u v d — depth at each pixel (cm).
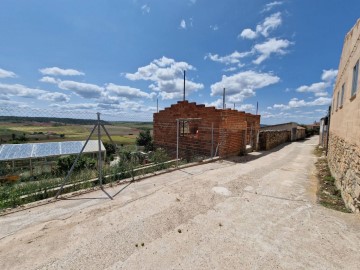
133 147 1195
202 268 266
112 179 644
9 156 1318
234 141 1183
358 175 406
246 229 362
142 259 284
